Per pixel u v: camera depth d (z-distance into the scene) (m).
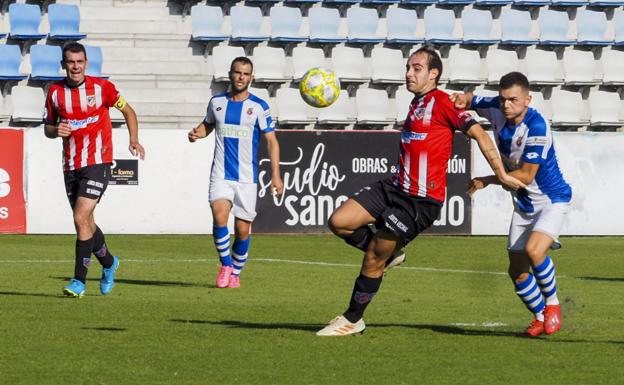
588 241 49.69
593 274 33.75
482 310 23.59
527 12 68.62
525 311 23.44
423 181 18.53
